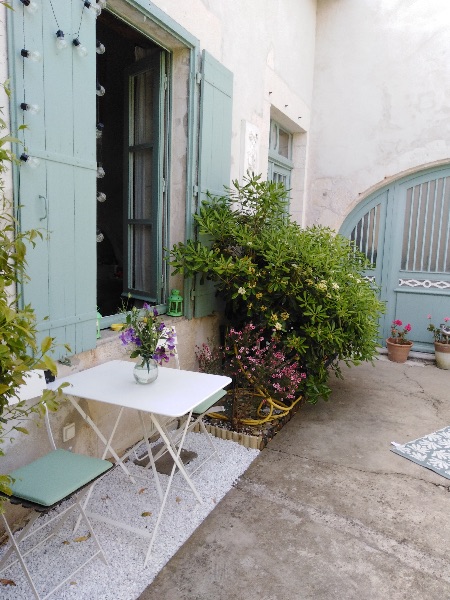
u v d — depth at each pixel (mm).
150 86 3545
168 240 3578
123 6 2693
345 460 3031
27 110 1996
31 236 1581
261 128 4637
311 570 1997
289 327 3730
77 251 2365
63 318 2311
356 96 5844
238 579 1929
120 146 6547
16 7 1917
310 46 5828
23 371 1292
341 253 3943
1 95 1927
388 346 5719
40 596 1759
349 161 5965
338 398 4246
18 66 1954
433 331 5637
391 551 2141
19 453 2135
